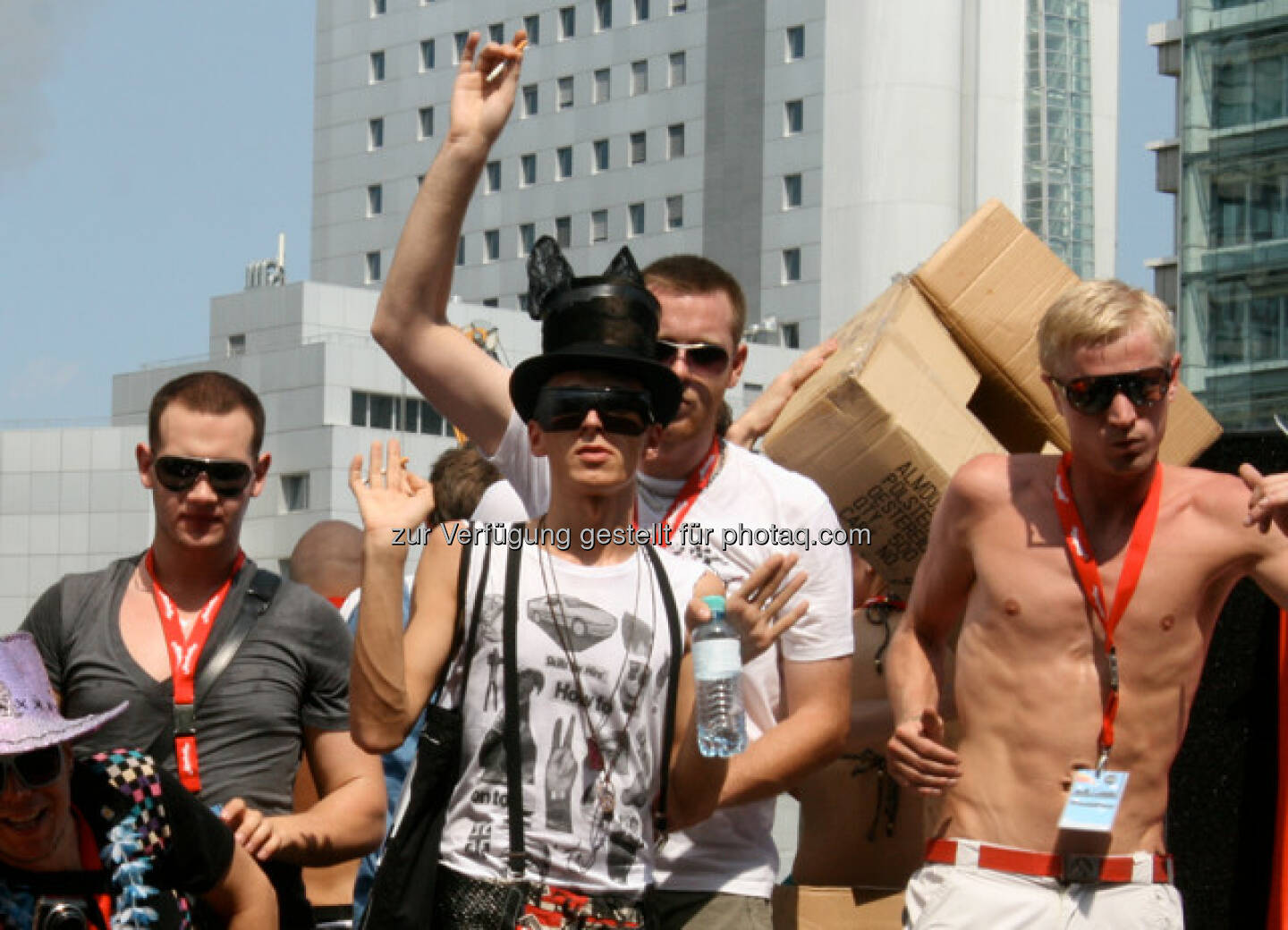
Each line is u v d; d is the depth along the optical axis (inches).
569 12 5615.2
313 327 4402.1
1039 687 263.1
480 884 232.8
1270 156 1625.2
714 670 233.8
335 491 3961.6
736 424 317.7
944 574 276.4
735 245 5251.0
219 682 275.7
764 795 268.5
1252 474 252.2
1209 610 266.5
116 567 284.5
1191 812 324.8
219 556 280.5
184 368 4293.8
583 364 240.4
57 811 235.5
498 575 240.2
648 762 239.6
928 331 319.0
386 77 5880.9
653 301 248.4
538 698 236.4
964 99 5137.8
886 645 326.6
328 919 353.1
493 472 350.6
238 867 251.8
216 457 276.5
